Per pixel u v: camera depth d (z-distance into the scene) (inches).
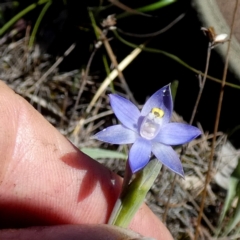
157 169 3.2
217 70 5.6
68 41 6.3
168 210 5.3
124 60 5.8
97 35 5.9
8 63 6.2
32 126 4.0
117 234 3.1
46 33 6.3
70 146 4.1
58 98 6.0
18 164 4.0
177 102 6.0
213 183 5.4
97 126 5.8
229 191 4.6
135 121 3.1
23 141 4.0
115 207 3.3
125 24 6.2
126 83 6.1
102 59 6.2
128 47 6.2
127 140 3.0
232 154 5.6
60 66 6.2
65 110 5.9
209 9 5.5
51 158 4.0
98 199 4.0
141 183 3.2
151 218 4.2
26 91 6.0
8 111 3.9
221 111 5.8
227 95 5.7
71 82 6.1
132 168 2.8
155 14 6.0
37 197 4.1
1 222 4.1
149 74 6.1
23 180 4.0
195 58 5.8
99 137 3.0
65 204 4.1
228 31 5.6
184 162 5.5
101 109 5.9
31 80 6.1
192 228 5.2
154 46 6.1
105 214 4.1
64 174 4.1
